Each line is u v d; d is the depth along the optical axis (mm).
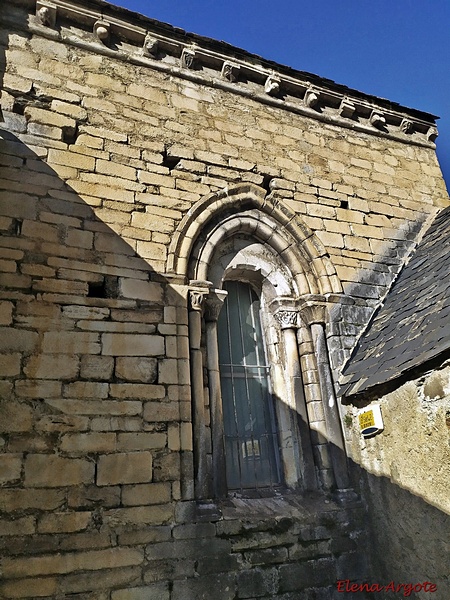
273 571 5750
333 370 7402
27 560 4793
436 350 5301
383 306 8211
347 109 9758
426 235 9273
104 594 4938
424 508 5508
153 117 7586
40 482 5086
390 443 6133
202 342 6789
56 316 5805
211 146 7914
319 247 8156
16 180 6199
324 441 6926
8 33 6953
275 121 8867
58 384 5516
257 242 8023
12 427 5164
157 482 5555
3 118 6430
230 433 7020
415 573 5594
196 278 6938
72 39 7363
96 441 5461
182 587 5246
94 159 6820
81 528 5078
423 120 10867
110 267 6340
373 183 9445
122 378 5855
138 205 6883
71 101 6980
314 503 6496
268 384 7598
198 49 8375
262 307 8031
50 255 6043
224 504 6012
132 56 7789
